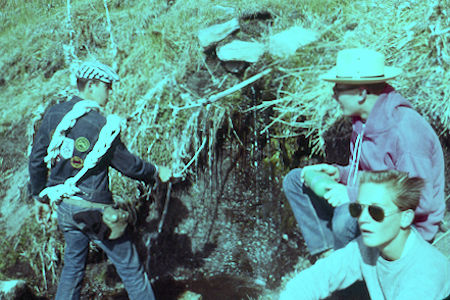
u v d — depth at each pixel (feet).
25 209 13.42
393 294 7.10
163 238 13.58
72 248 10.09
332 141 12.07
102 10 17.30
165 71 14.14
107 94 10.08
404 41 12.39
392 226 6.81
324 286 7.79
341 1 14.37
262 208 13.35
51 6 18.42
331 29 13.57
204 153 13.51
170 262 13.51
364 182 6.95
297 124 12.31
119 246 10.00
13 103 15.43
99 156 9.40
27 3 18.45
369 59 8.39
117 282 12.90
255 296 12.41
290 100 12.51
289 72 12.82
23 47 16.99
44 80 15.98
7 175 14.15
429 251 6.97
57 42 16.75
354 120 8.99
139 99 13.82
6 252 12.87
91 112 9.59
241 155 13.38
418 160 7.93
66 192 9.57
